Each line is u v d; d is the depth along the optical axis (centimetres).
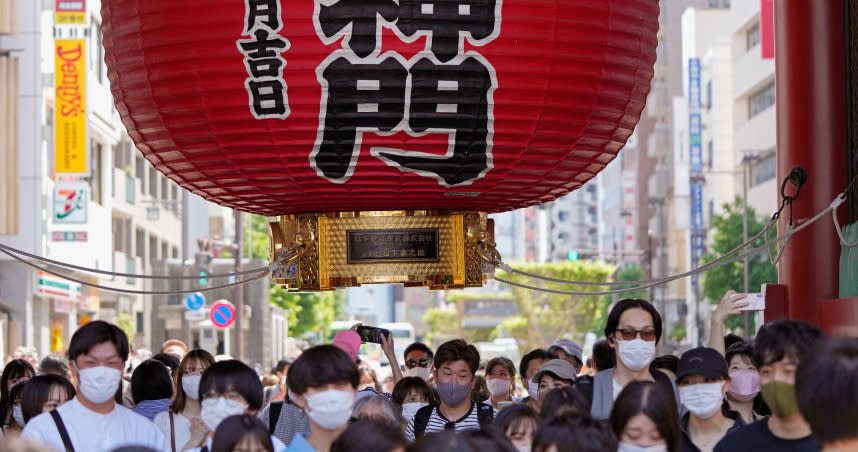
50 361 1332
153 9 704
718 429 745
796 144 1055
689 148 6369
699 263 6338
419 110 689
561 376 912
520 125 714
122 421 722
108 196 3628
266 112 691
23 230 2873
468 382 896
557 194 836
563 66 707
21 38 2866
